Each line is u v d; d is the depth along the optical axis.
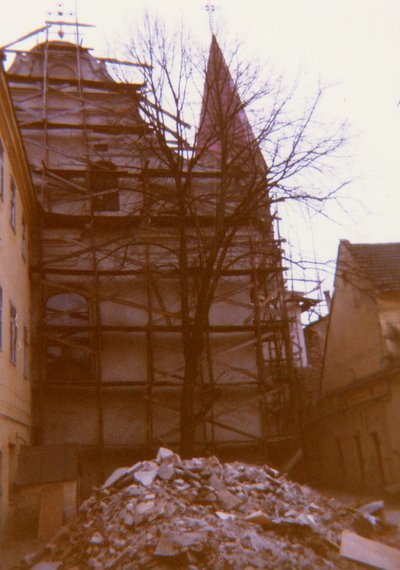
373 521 12.98
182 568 9.25
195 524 10.28
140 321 26.77
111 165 28.70
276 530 11.11
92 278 26.66
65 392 25.38
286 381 27.55
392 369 22.39
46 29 31.06
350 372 29.09
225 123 23.91
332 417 29.58
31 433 23.80
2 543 16.14
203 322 22.41
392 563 10.40
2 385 17.31
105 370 25.98
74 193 27.33
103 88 28.89
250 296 28.31
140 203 27.41
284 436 26.66
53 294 26.30
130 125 27.39
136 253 26.86
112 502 12.10
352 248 28.86
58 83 29.84
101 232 27.59
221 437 26.05
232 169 24.89
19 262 22.33
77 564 10.45
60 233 26.86
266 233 27.80
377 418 24.23
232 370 26.23
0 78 16.80
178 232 27.80
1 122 18.31
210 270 22.81
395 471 22.77
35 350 24.91
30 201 25.08
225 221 23.53
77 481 17.64
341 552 10.66
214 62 24.41
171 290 27.45
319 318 39.91
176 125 24.36
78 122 29.39
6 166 19.56
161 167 26.81
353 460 27.00
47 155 28.22
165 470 12.94
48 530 16.75
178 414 26.02
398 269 27.17
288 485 14.11
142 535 10.23
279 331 27.28
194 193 29.42
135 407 25.77
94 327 25.08
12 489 18.75
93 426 25.30
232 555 9.40
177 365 26.48
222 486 12.64
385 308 25.78
